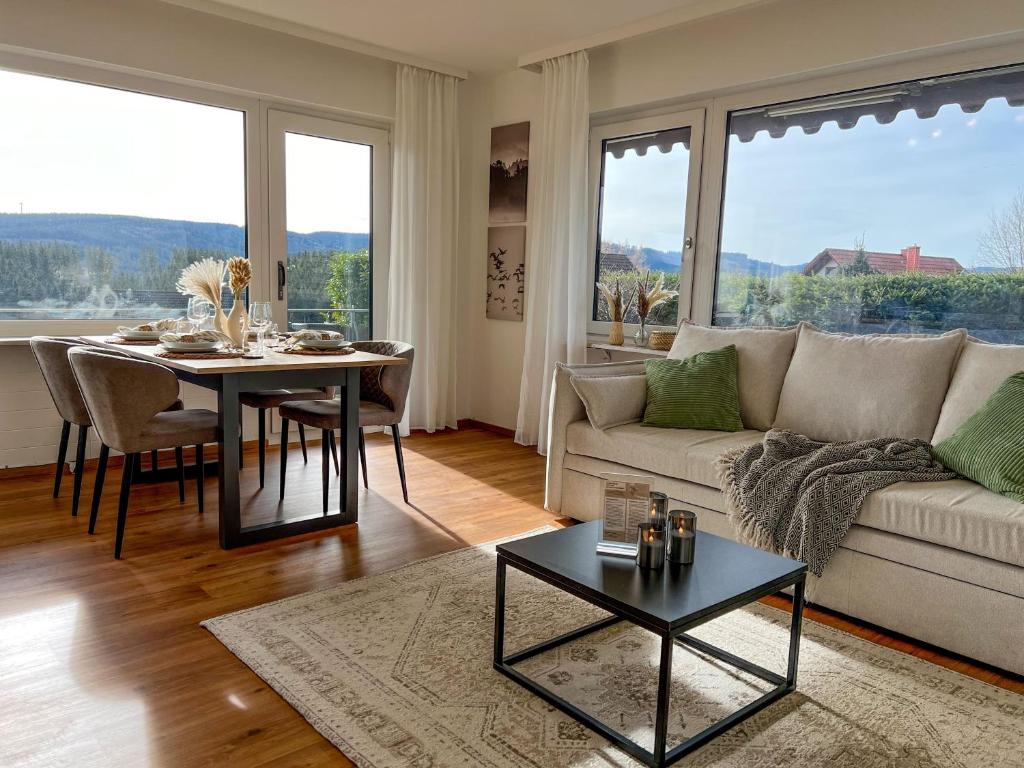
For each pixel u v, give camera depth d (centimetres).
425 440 529
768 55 384
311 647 224
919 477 250
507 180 540
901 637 244
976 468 245
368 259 537
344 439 337
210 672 209
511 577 283
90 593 259
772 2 374
